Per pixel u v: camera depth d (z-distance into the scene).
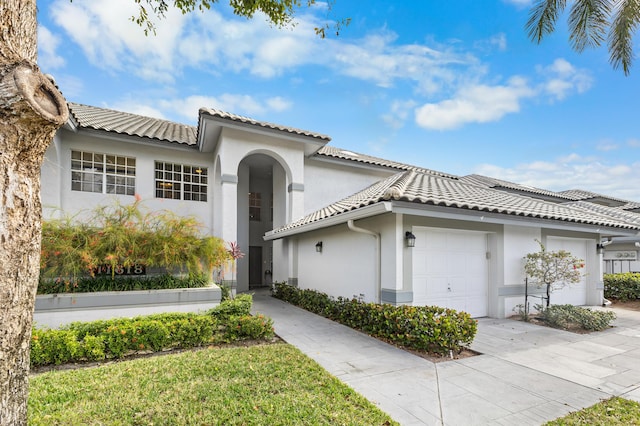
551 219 9.52
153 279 8.32
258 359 5.93
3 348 2.01
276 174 17.16
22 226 2.10
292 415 3.99
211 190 15.08
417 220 8.45
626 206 21.95
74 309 7.22
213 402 4.28
